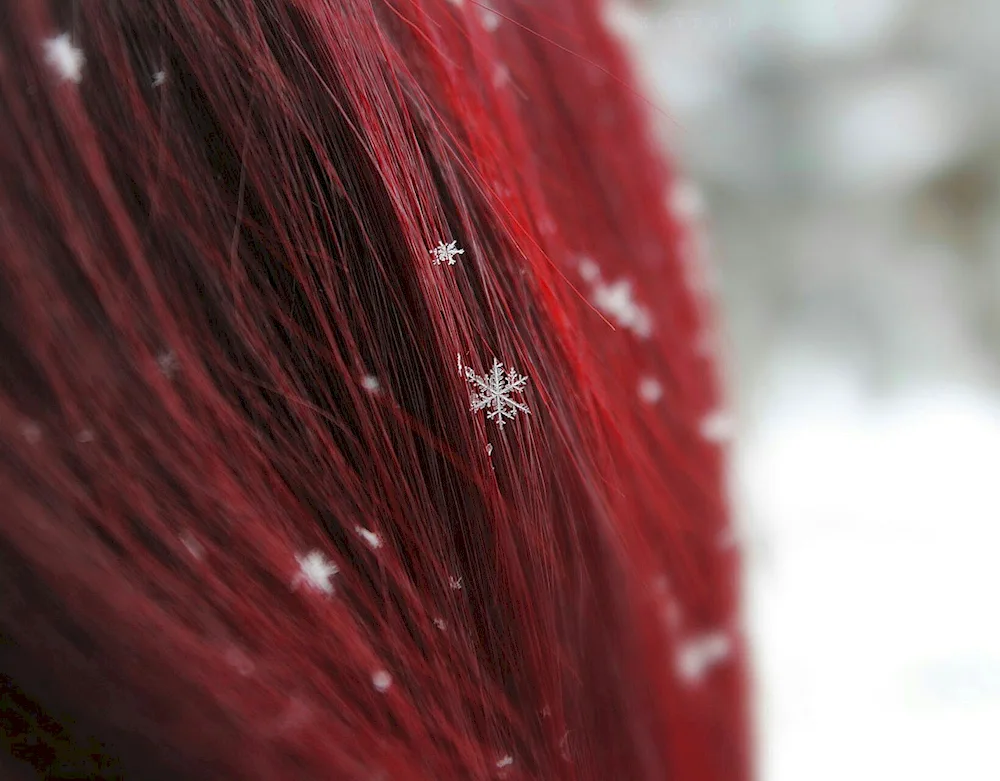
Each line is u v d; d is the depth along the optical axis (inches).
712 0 11.4
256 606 3.1
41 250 3.0
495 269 3.2
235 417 3.0
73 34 3.0
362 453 3.1
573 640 3.4
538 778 3.3
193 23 3.0
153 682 3.1
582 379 3.4
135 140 3.0
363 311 3.1
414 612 3.2
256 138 3.0
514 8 3.5
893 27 12.6
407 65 3.1
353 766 3.2
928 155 13.1
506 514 3.2
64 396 3.0
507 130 3.4
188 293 3.0
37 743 3.1
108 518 3.0
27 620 3.0
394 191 3.1
